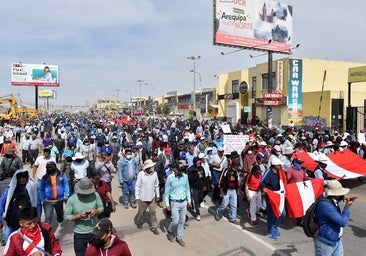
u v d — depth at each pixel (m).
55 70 76.62
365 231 8.22
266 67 43.16
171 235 7.75
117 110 124.25
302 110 39.53
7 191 6.00
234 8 35.06
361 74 32.03
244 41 35.81
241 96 49.03
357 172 12.38
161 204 10.73
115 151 16.38
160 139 17.27
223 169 10.05
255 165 8.95
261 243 7.54
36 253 3.90
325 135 18.95
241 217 9.45
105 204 6.90
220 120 49.00
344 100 36.50
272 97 38.16
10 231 5.81
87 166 9.44
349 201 4.96
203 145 13.60
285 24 38.53
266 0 37.09
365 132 23.03
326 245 4.94
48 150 9.66
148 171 8.35
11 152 8.51
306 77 41.12
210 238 7.89
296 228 8.55
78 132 25.69
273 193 7.64
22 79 74.25
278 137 17.41
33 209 3.99
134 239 7.88
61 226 8.66
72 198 5.60
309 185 7.96
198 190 9.23
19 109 59.69
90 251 3.88
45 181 7.45
